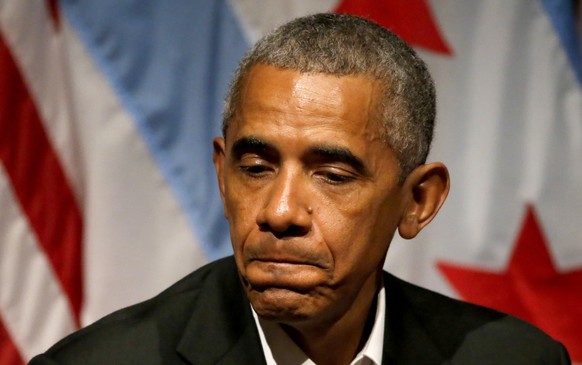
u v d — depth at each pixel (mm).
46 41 7055
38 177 7035
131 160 7074
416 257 7609
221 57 7273
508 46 7707
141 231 7113
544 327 7738
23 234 7004
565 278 7785
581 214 7797
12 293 6988
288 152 3502
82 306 7152
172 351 3984
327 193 3553
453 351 4469
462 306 4758
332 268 3564
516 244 7730
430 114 3988
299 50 3604
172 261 7180
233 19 7281
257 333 4059
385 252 4043
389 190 3729
